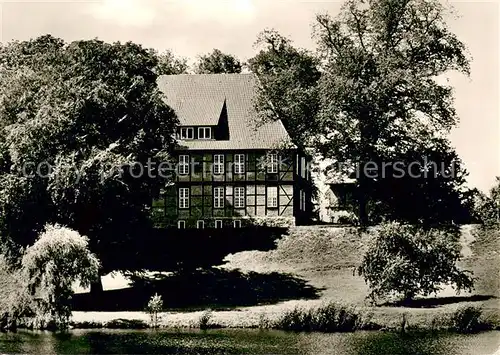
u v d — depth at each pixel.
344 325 46.41
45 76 56.16
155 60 63.25
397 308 48.56
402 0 66.06
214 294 57.69
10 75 57.66
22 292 47.66
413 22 66.62
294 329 46.66
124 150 56.47
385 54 65.75
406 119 67.00
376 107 64.38
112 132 57.53
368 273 50.62
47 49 60.00
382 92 63.91
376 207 69.50
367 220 68.81
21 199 52.72
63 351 41.25
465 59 66.88
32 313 47.25
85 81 56.06
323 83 65.81
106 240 57.91
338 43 68.62
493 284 55.34
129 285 60.34
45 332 45.88
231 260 64.69
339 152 67.81
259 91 74.25
